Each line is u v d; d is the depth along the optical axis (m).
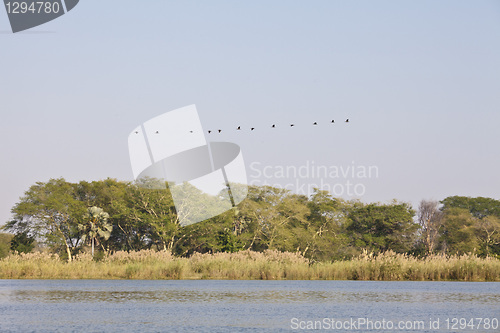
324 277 56.91
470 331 26.27
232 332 25.25
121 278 58.19
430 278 54.69
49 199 90.44
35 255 62.44
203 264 59.41
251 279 57.62
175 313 30.58
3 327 26.02
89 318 28.72
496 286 48.19
